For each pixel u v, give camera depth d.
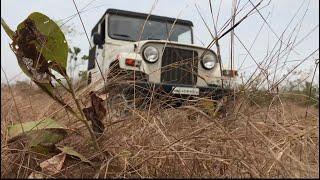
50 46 1.82
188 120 2.24
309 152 1.72
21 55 1.82
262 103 2.19
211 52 5.55
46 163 1.71
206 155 1.78
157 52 5.45
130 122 2.11
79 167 1.81
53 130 1.89
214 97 2.48
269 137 1.88
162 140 2.00
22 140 1.95
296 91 2.38
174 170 1.76
